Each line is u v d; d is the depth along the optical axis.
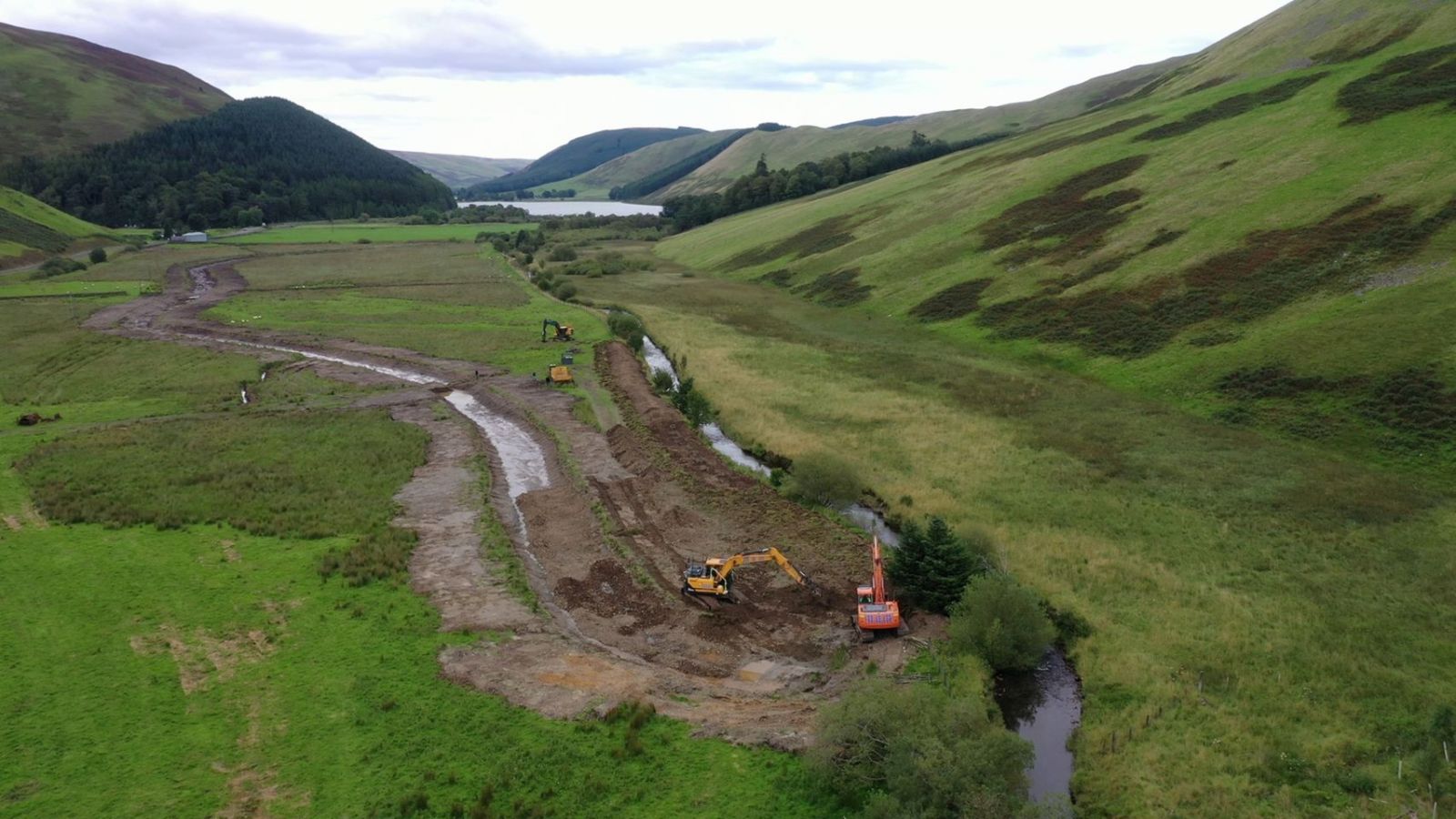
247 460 50.28
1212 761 23.69
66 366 79.69
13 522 40.78
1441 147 72.56
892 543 39.03
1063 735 25.67
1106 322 70.19
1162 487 42.94
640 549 39.06
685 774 22.88
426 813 21.58
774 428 55.19
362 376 73.88
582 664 28.61
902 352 74.75
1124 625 30.80
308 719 25.58
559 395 65.12
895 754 21.36
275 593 33.69
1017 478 45.25
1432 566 33.66
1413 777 22.50
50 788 22.81
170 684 27.58
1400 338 51.62
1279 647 28.92
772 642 31.28
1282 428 48.75
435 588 34.53
